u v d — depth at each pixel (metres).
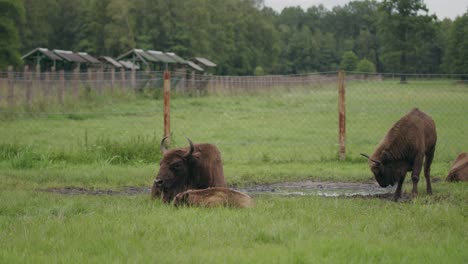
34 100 47.69
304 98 73.06
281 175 25.34
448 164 28.42
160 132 40.91
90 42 150.75
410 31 155.00
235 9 182.88
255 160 29.59
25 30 143.12
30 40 148.50
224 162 29.11
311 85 86.69
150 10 151.00
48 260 10.94
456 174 23.66
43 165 27.19
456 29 151.12
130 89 62.69
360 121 51.03
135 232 13.16
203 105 61.84
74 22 157.25
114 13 144.75
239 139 38.75
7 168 26.62
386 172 20.08
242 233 13.09
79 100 53.19
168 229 13.30
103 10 148.88
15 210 16.81
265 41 189.12
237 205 16.53
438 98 62.06
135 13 150.00
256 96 73.25
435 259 11.19
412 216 15.67
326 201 18.27
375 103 65.56
